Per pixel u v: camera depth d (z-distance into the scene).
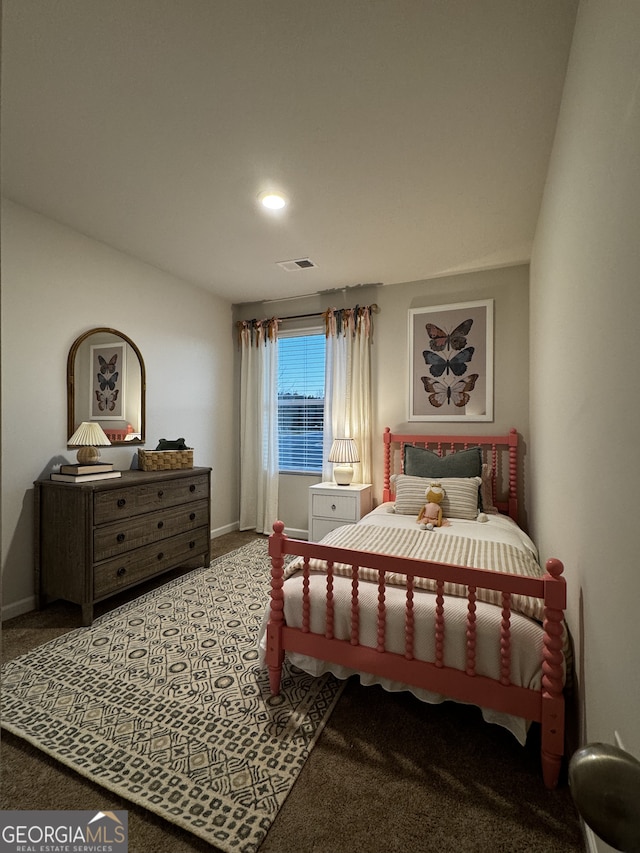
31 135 1.98
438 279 3.82
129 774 1.48
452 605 1.67
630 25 0.90
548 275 2.20
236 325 4.70
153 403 3.62
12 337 2.58
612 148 1.04
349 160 2.15
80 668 2.09
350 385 4.10
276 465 4.46
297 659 1.91
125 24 1.45
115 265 3.25
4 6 1.39
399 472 3.93
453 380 3.74
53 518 2.62
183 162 2.18
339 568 1.98
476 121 1.88
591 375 1.26
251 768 1.51
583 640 1.38
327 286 4.09
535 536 2.83
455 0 1.37
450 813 1.35
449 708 1.83
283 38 1.50
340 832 1.29
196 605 2.79
